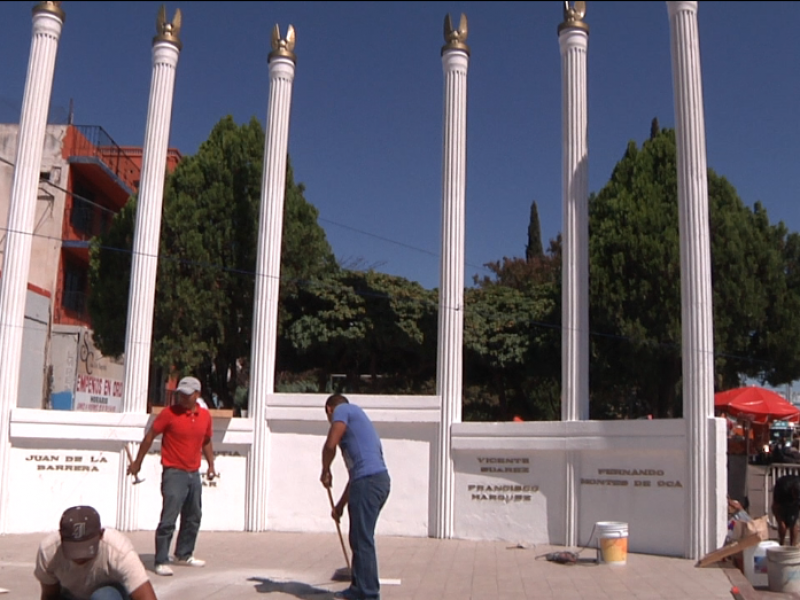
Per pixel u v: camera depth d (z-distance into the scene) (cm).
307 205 1894
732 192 1773
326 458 776
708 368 1130
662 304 1628
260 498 1335
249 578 907
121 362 3152
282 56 1418
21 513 1292
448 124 1362
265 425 1352
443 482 1291
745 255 1711
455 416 1305
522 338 1917
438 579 933
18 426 1296
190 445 960
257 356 1367
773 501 1124
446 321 1320
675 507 1140
